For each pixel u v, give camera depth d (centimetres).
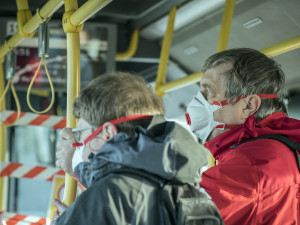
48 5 247
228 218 179
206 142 212
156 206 133
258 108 204
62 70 522
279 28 420
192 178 142
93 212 129
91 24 522
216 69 209
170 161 135
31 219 438
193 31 498
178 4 461
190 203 136
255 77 204
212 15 459
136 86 153
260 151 188
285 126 203
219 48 344
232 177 179
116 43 529
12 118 457
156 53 560
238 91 204
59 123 462
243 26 445
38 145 546
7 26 507
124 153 132
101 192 131
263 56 211
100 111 149
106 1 201
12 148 537
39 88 519
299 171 189
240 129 202
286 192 186
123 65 559
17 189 533
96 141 151
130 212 130
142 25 529
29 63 520
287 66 439
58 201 181
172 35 504
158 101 157
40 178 445
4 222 426
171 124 144
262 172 181
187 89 576
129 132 146
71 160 173
